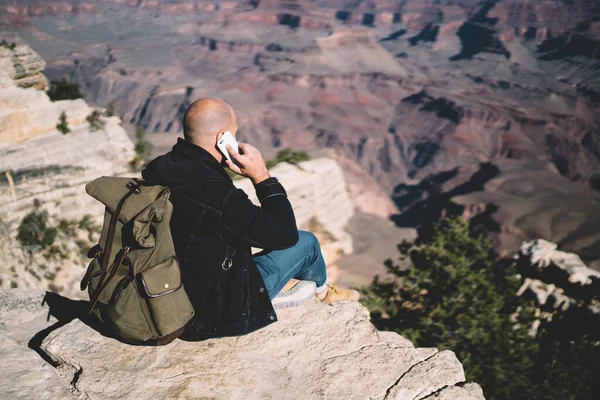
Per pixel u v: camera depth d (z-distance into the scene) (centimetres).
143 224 300
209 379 366
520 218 16500
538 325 2239
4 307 493
